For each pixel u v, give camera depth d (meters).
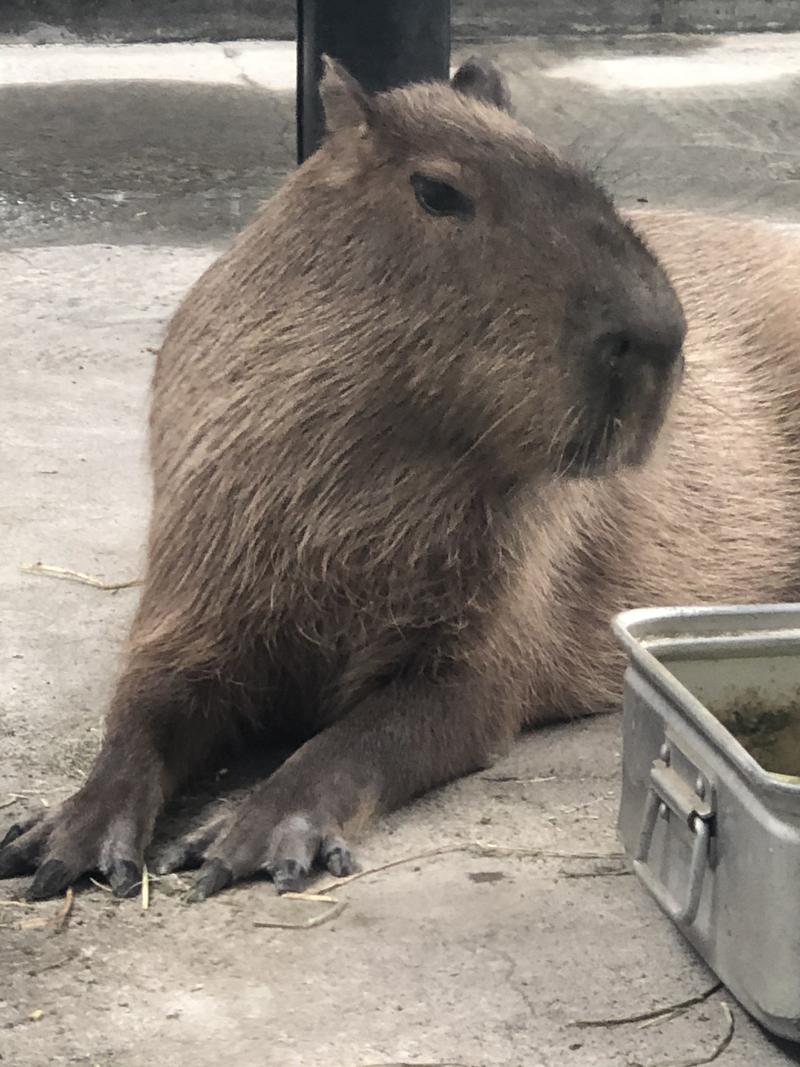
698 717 2.46
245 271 3.17
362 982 2.49
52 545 4.45
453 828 3.04
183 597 3.22
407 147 3.00
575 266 2.88
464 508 3.12
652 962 2.57
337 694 3.34
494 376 2.94
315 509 3.08
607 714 3.78
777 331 4.39
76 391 5.80
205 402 3.17
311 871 2.85
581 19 14.91
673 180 9.45
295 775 3.00
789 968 2.27
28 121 11.44
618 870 2.88
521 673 3.42
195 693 3.23
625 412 2.88
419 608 3.19
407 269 2.97
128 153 10.46
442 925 2.67
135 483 4.93
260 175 9.96
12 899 2.74
